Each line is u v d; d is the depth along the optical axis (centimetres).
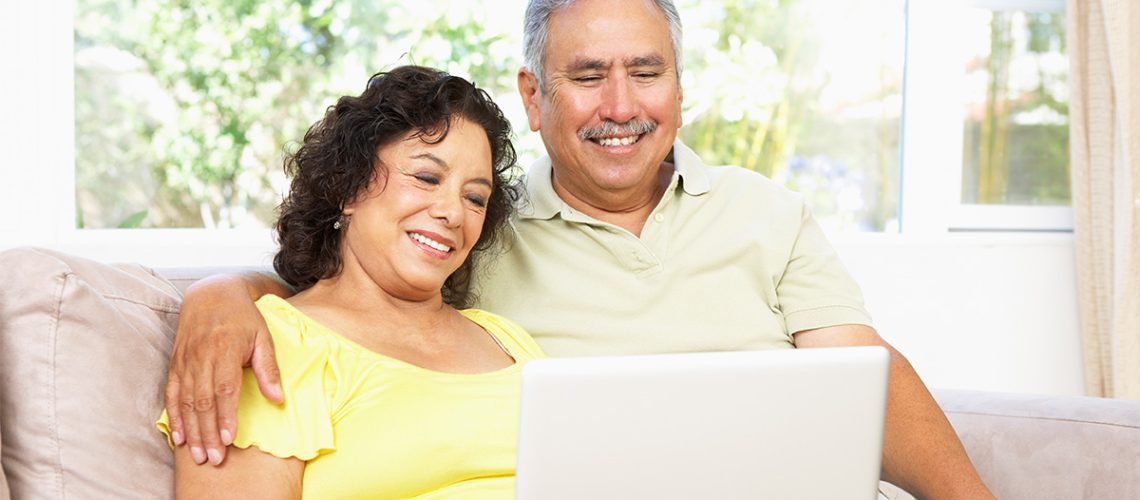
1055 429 174
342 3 283
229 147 276
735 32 318
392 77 161
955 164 330
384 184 156
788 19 322
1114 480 167
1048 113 339
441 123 157
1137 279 305
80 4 258
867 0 327
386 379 148
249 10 275
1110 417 171
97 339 135
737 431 120
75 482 131
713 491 120
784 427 122
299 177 162
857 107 329
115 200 265
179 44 269
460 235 160
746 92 320
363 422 145
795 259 196
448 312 170
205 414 133
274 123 280
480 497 148
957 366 326
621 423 116
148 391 139
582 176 188
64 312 133
